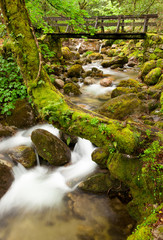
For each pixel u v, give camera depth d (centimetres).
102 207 334
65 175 418
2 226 313
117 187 350
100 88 964
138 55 1399
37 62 316
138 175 292
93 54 1591
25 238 292
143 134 291
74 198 359
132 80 892
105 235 288
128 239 224
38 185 398
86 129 288
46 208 345
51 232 301
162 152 274
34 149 464
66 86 872
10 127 551
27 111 574
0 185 355
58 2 442
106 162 396
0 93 574
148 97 692
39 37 1108
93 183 366
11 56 603
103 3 1892
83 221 316
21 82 591
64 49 1466
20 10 296
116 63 1344
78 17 490
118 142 278
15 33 302
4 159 415
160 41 1014
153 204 262
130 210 308
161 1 1294
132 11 1436
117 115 561
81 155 480
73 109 304
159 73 829
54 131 555
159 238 202
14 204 353
